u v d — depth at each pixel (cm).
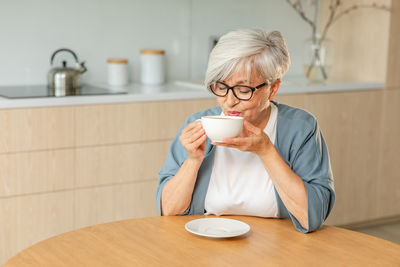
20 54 296
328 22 373
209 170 160
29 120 248
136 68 331
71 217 265
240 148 139
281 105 168
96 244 133
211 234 136
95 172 268
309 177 155
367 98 343
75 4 306
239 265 122
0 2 286
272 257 127
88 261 123
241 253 129
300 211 144
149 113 277
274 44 145
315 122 165
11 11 290
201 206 161
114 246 132
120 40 323
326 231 145
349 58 367
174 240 136
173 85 320
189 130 145
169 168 164
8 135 245
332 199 153
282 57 146
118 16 321
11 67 295
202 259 125
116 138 271
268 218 156
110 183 273
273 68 144
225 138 135
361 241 138
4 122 243
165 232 141
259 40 142
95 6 312
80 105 260
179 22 341
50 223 261
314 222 143
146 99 276
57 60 306
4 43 291
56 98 253
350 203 350
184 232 141
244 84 144
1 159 245
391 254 130
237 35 144
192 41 347
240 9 359
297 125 161
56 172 258
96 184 269
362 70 359
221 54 142
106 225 146
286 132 161
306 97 321
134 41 328
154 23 333
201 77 354
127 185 278
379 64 348
